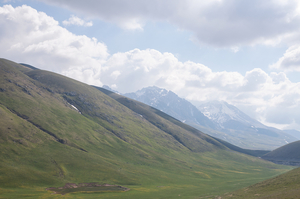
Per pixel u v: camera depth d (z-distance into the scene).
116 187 127.69
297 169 101.62
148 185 142.00
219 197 89.88
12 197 91.44
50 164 136.88
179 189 133.50
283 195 64.56
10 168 116.69
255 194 79.00
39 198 93.38
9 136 144.88
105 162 167.62
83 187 120.88
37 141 158.00
